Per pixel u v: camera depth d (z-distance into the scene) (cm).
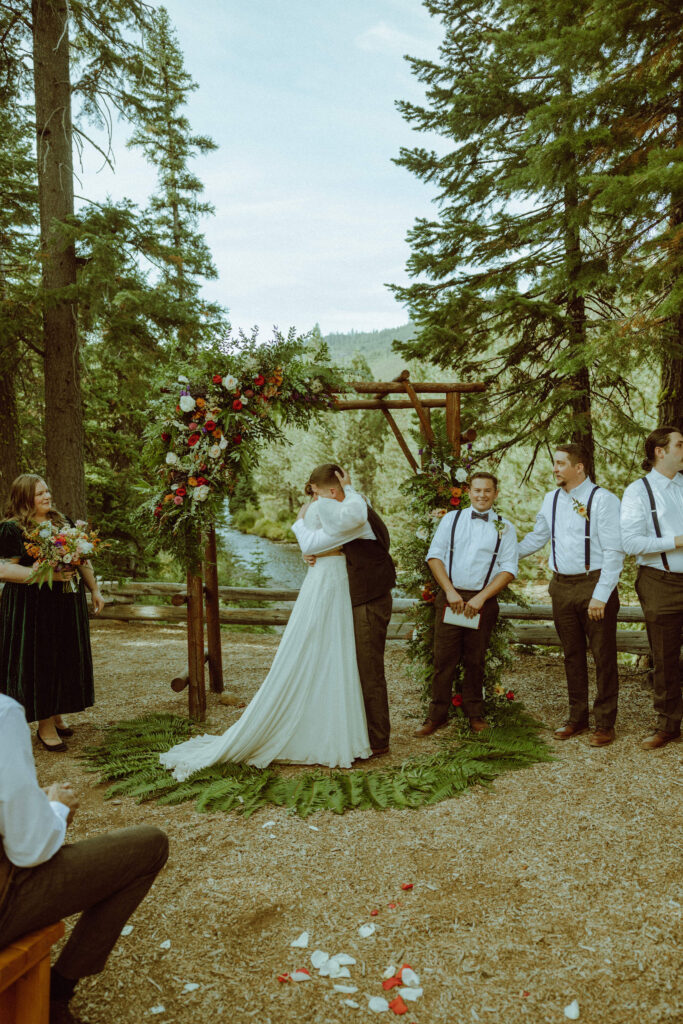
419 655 480
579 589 405
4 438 918
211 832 316
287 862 289
